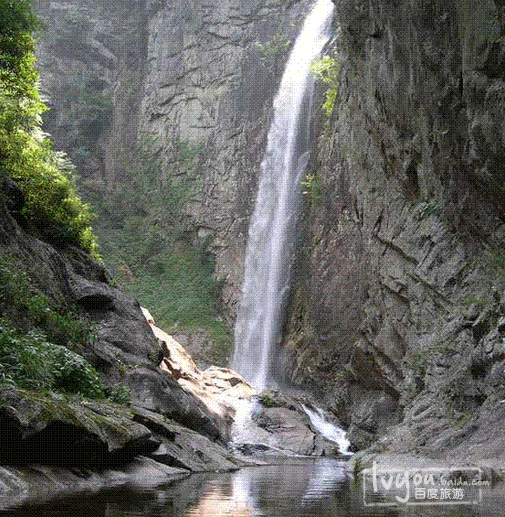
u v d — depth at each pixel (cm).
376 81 1888
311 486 838
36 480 666
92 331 1341
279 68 4125
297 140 3666
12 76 1900
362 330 2128
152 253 4544
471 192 1467
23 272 1193
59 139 5041
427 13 1397
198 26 4716
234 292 3869
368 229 2200
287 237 3425
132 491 683
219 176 4312
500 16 1134
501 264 1369
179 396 1555
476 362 1172
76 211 1828
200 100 4616
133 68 5184
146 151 4841
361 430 2094
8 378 768
